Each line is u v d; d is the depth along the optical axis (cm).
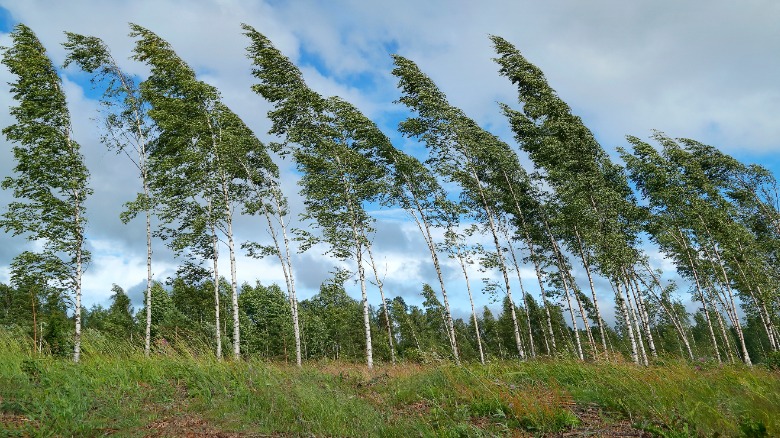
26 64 1997
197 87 2130
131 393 784
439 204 2269
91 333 1095
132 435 576
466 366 971
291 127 2234
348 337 4066
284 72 2261
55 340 1229
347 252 2053
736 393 644
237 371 917
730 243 2542
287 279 2214
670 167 2561
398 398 835
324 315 3669
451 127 2280
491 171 2466
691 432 516
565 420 602
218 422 648
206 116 2191
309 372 1037
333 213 2066
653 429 534
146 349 1051
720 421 515
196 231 2059
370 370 1244
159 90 2241
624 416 623
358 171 2233
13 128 1906
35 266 1784
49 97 2005
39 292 1825
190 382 855
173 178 2077
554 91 2338
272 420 655
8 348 939
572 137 2200
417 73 2347
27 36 2078
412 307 3816
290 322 3459
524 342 3538
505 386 764
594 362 945
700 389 660
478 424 638
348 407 702
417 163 2258
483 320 4153
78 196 1941
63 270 1791
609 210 2119
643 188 2627
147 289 1955
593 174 2178
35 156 1866
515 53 2439
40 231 1800
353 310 4041
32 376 796
